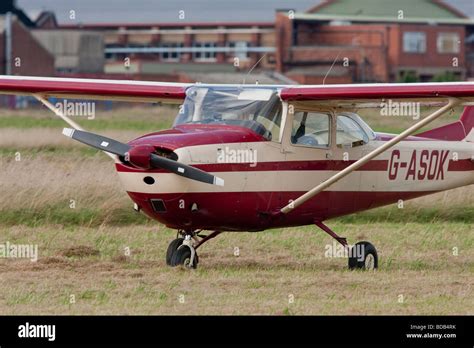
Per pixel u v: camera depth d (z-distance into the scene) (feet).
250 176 138.21
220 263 148.46
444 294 123.13
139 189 133.49
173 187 131.95
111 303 115.34
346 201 153.07
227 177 135.54
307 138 145.79
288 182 142.92
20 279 130.31
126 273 135.44
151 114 529.04
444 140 168.25
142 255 154.40
